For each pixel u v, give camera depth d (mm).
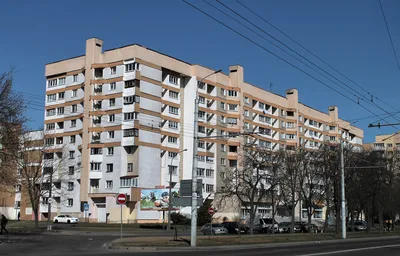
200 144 77938
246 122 86312
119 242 29953
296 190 59344
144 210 67438
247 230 61406
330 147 58344
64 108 77188
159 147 71438
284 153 58062
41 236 40562
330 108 113438
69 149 75188
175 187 73688
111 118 70500
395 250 26703
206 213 70688
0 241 31391
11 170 43344
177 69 75625
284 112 97375
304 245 33406
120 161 68688
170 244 28781
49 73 79875
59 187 73375
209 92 81688
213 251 25734
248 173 65938
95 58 72750
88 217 69938
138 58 69312
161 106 72812
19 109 31078
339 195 54562
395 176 63094
